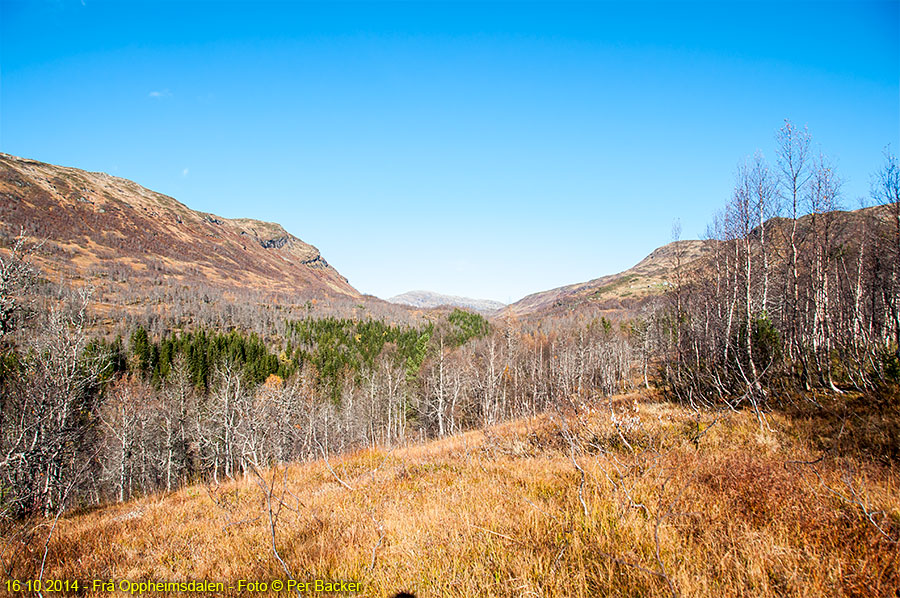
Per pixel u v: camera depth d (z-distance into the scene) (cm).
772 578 402
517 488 757
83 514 1182
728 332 1958
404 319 14500
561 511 595
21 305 1284
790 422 1134
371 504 811
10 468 1178
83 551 702
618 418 1213
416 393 5103
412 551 523
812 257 1869
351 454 1755
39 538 746
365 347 9625
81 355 1703
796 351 1914
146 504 1177
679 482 665
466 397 4622
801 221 1827
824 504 555
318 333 11238
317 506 839
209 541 712
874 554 432
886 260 1736
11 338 1341
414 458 1359
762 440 984
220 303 14712
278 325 12600
